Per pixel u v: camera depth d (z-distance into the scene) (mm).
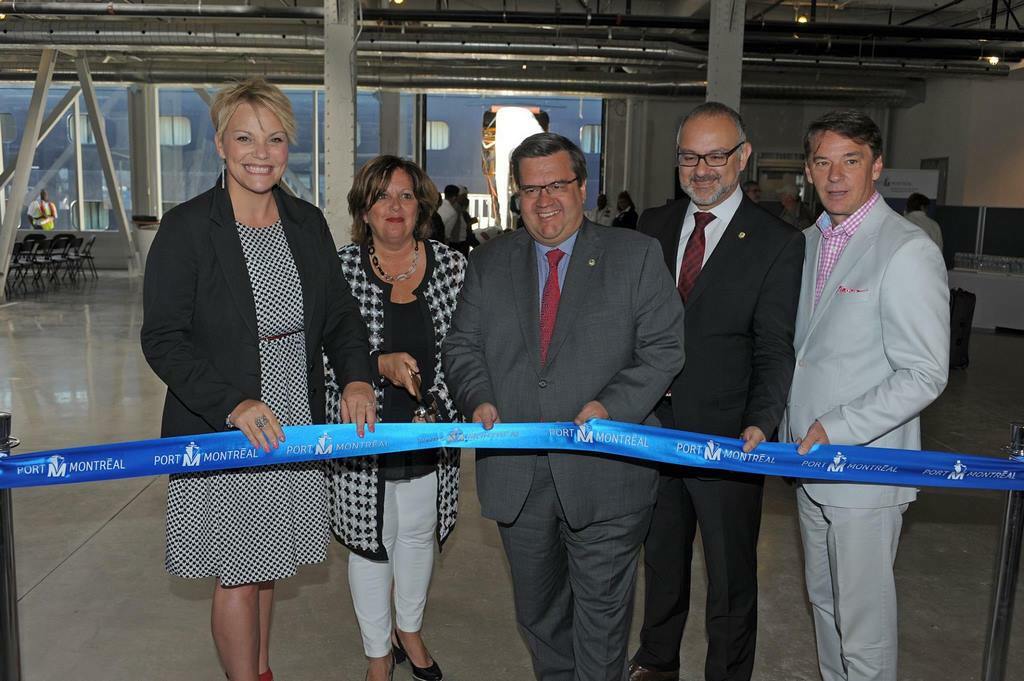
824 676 2277
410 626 2604
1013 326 10742
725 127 2188
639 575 3414
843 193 2010
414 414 2428
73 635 2836
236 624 2115
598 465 1996
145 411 5941
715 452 1956
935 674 2695
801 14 13188
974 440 5684
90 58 14164
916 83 14484
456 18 10547
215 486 2027
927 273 1909
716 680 2369
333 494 2420
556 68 13102
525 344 2029
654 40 11344
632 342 2016
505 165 16547
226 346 1990
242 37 11180
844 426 1929
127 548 3586
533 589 2145
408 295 2463
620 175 16547
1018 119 13031
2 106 17172
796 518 4125
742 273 2209
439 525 2510
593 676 2102
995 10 11289
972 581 3441
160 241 1926
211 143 17219
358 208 2416
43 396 6340
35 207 17016
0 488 1722
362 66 12844
